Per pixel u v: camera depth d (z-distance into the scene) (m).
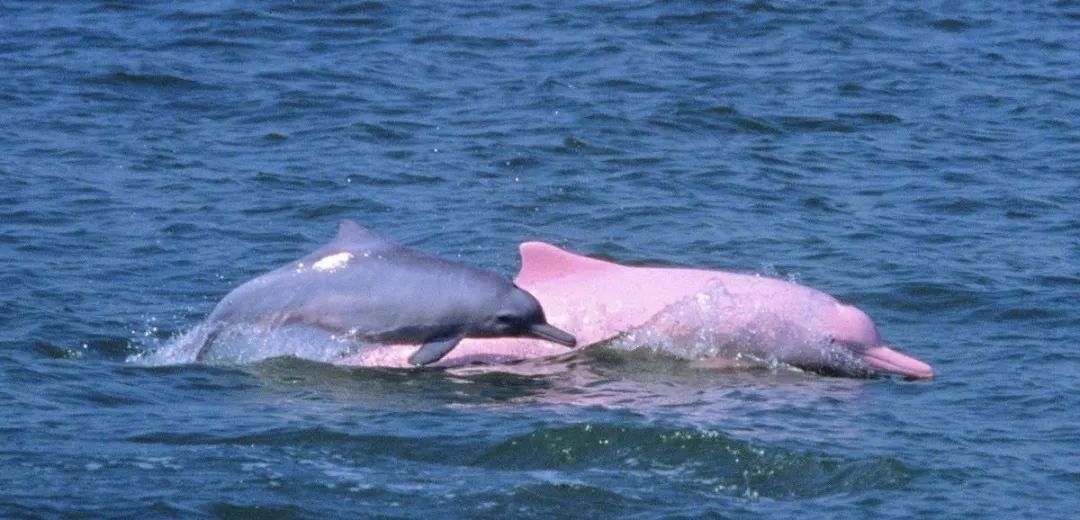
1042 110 107.44
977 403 58.75
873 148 98.25
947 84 113.25
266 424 54.62
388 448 52.94
